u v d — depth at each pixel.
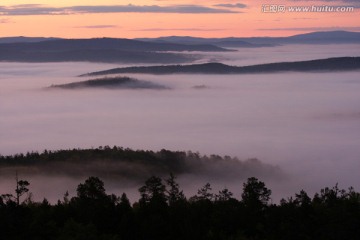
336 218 77.06
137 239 76.88
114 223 78.88
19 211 78.12
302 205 80.06
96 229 75.31
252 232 78.50
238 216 79.44
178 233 77.81
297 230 76.00
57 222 78.50
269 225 78.25
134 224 77.75
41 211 79.75
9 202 79.38
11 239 71.81
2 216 73.62
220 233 76.44
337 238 75.56
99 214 78.81
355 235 75.81
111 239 73.38
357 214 78.12
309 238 75.69
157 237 76.88
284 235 76.12
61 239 71.75
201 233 77.50
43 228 74.69
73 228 73.94
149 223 76.81
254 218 79.81
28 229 73.69
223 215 79.62
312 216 78.25
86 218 78.69
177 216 80.25
